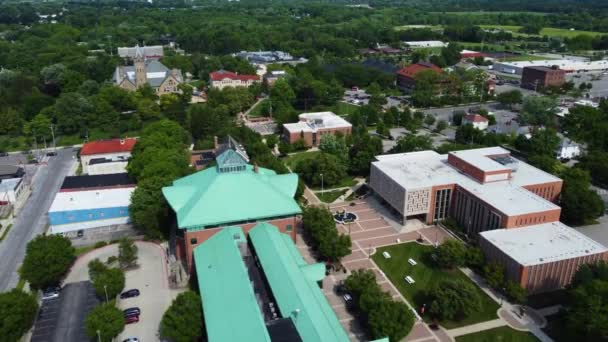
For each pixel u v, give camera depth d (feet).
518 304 411.75
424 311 400.47
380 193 603.26
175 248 498.69
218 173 460.55
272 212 442.91
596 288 361.51
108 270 410.52
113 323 351.05
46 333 370.94
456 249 455.22
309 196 631.56
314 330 313.12
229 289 352.90
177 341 341.62
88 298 415.64
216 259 396.98
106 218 550.77
